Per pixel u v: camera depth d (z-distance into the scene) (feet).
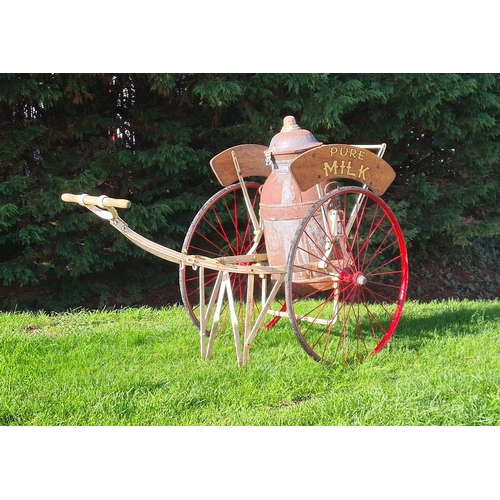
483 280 39.22
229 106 29.37
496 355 16.90
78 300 29.45
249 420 12.92
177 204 28.19
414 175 35.45
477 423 12.80
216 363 16.19
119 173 27.99
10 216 25.21
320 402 13.70
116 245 27.50
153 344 18.10
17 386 14.48
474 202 33.86
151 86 27.99
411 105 29.48
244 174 17.79
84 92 25.58
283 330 19.06
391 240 32.45
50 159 27.71
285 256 16.69
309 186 15.11
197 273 31.91
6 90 23.75
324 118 27.12
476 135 32.30
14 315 21.79
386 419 12.93
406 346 17.62
